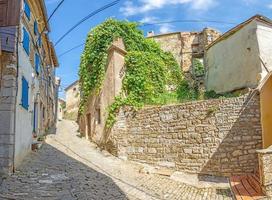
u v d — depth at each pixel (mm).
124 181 10320
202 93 18578
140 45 17250
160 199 8867
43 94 18578
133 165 12883
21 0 10125
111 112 14445
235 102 11477
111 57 15273
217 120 11594
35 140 13805
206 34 21656
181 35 22516
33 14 13258
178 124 12336
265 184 8570
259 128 11211
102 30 16547
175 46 22516
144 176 11406
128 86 14805
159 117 12914
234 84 16125
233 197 9164
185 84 19953
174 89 19078
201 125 11820
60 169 10648
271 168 8797
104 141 15094
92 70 17078
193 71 21547
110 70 15188
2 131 9031
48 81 22594
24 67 10867
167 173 11711
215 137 11531
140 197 8797
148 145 13039
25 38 10867
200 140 11758
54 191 8133
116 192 8906
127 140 13734
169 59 19688
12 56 9367
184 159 11977
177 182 10930
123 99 14367
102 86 15812
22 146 10664
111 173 11188
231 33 16562
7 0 9781
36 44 14062
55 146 15242
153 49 18766
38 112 15320
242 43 15625
